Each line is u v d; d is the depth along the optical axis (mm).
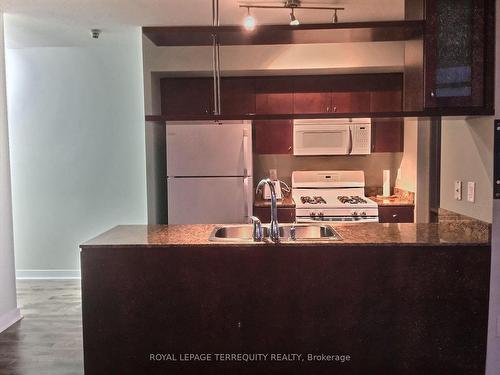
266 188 4773
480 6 2459
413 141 4352
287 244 2492
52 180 4930
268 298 2529
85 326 2568
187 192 4203
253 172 5035
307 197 4781
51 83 4848
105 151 4895
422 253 2479
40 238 4977
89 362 2578
